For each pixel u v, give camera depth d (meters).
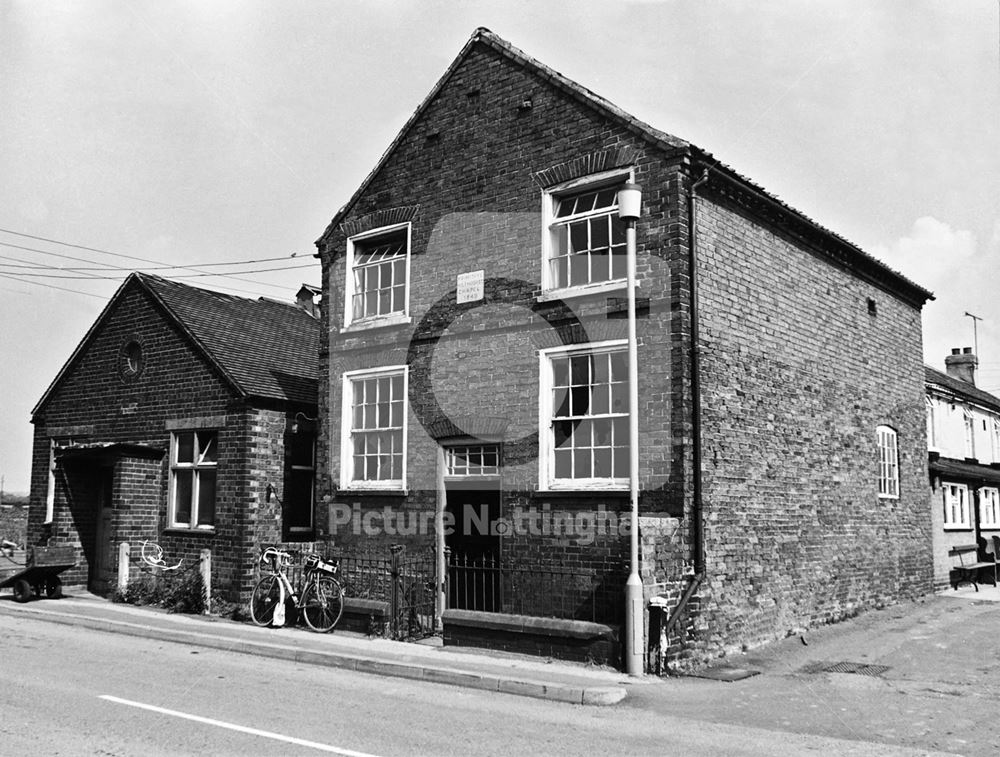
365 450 14.80
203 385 16.47
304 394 16.58
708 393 11.68
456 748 7.04
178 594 15.48
